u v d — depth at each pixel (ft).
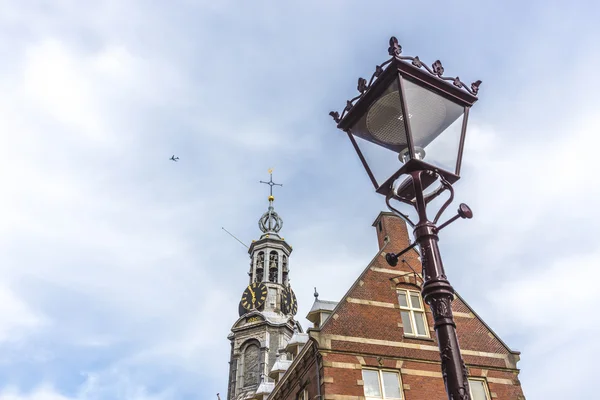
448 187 17.75
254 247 240.73
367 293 70.74
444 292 16.19
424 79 17.97
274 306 221.05
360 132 18.93
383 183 17.85
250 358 207.00
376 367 64.54
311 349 66.44
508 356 72.18
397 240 79.30
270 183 274.57
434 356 67.56
